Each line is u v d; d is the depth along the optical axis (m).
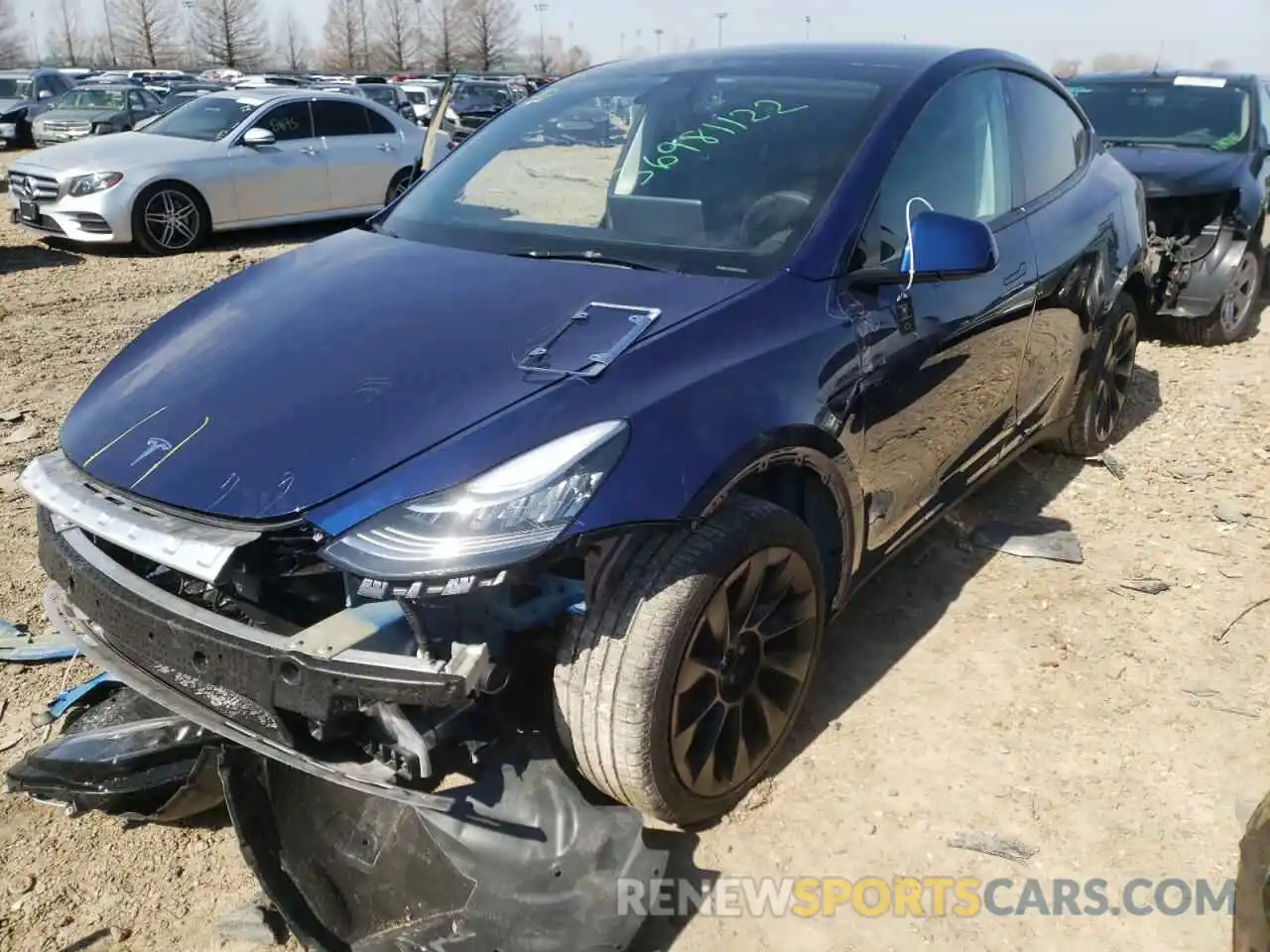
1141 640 3.45
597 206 3.14
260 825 2.31
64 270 9.08
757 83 3.41
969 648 3.40
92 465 2.41
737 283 2.69
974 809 2.73
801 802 2.74
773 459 2.50
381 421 2.25
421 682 2.01
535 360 2.38
